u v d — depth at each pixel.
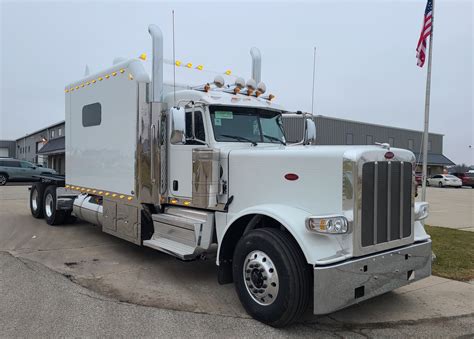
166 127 5.95
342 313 4.57
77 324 4.09
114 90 6.83
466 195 25.48
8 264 6.19
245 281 4.38
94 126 7.55
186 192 5.57
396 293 5.30
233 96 5.60
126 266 6.28
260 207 4.38
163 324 4.15
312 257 3.79
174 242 5.66
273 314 4.02
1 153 78.94
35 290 5.05
